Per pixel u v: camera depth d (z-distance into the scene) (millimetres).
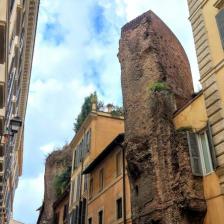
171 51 22312
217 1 15852
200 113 16188
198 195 14891
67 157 54719
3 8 11617
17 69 23031
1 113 14539
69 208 34656
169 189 15922
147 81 20453
